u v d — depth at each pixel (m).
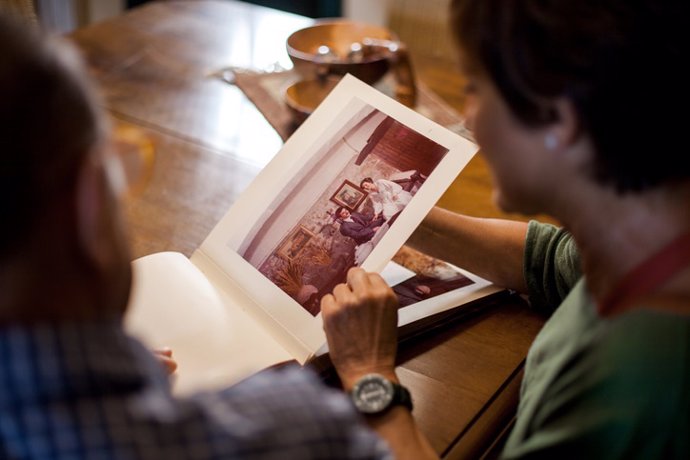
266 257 0.91
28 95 0.38
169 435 0.43
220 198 1.14
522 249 0.96
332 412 0.48
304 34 1.38
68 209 0.41
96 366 0.42
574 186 0.61
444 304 0.93
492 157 0.64
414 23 1.87
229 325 0.86
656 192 0.58
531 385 0.70
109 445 0.41
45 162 0.39
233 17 1.68
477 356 0.90
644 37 0.53
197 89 1.42
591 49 0.54
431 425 0.81
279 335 0.86
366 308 0.83
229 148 1.26
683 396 0.56
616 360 0.58
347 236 0.90
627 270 0.61
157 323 0.85
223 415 0.45
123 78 1.44
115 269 0.46
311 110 1.20
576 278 0.90
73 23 2.83
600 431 0.59
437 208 0.99
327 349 0.86
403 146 0.93
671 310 0.58
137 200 1.12
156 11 1.68
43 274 0.42
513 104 0.59
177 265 0.92
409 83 1.29
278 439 0.45
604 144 0.57
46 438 0.41
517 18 0.56
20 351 0.41
